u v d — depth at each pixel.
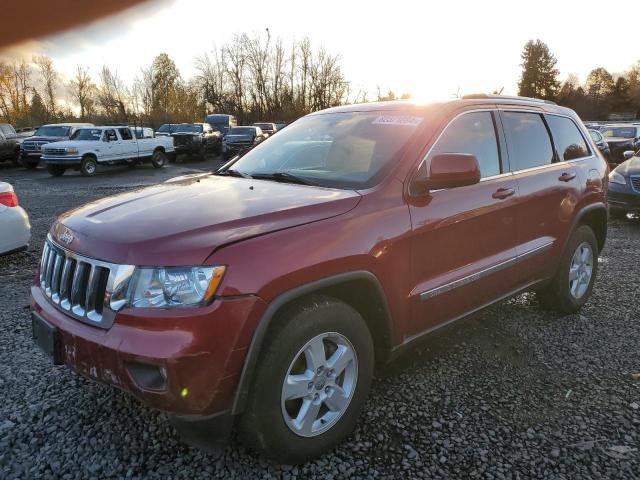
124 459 2.58
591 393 3.25
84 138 20.55
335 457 2.62
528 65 88.62
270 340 2.32
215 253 2.20
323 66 54.22
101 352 2.21
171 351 2.09
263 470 2.51
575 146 4.60
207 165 25.08
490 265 3.46
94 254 2.35
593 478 2.48
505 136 3.78
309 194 2.81
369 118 3.59
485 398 3.18
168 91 48.38
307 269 2.37
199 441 2.33
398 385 3.33
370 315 2.88
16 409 2.99
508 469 2.54
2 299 4.94
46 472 2.48
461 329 4.22
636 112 78.62
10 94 54.72
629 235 8.26
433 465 2.57
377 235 2.70
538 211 3.90
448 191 3.17
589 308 4.77
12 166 24.34
